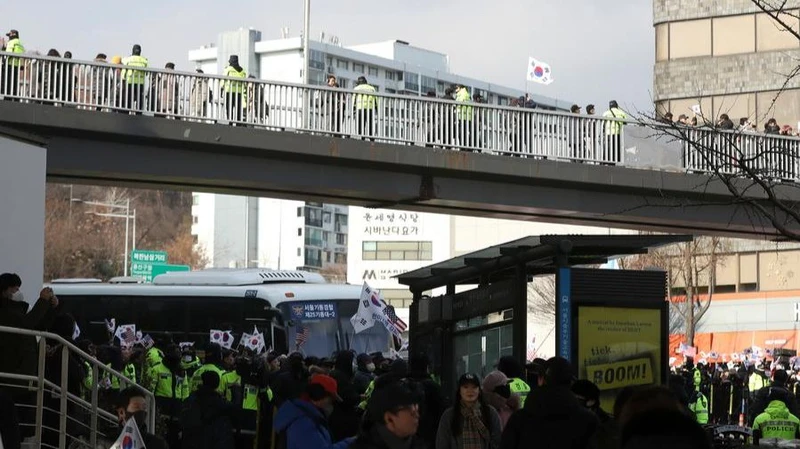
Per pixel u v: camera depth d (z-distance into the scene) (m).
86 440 19.17
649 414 8.49
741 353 66.25
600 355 20.67
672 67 77.75
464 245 99.62
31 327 18.38
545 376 12.11
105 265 138.00
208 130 36.50
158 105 36.03
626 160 41.41
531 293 75.62
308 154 37.59
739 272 78.06
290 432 12.20
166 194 188.38
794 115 74.38
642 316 20.94
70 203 140.75
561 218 44.81
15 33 35.97
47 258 135.25
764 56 75.12
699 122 56.91
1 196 23.45
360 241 104.75
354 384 21.52
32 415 18.66
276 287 40.34
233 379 25.48
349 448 9.75
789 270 76.50
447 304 24.81
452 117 39.47
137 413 14.52
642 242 20.67
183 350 31.50
